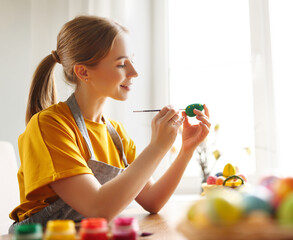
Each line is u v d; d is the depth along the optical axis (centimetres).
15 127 206
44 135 100
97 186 92
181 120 102
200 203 50
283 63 179
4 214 132
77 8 205
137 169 91
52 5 211
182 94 207
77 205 91
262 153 179
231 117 196
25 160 100
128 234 60
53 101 125
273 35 182
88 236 59
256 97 185
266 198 50
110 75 110
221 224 43
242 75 198
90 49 110
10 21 211
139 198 118
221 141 194
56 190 94
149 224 91
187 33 209
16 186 139
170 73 210
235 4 201
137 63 204
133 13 205
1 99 206
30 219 104
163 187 116
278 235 40
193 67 207
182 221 50
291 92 177
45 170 94
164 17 213
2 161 138
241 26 200
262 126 181
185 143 119
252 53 189
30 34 212
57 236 56
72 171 93
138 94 202
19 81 209
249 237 41
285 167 173
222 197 48
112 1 204
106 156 120
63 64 119
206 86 204
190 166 202
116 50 110
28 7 214
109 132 129
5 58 209
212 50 204
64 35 117
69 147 99
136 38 204
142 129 199
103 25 111
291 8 181
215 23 205
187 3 210
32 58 208
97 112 123
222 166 191
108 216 88
